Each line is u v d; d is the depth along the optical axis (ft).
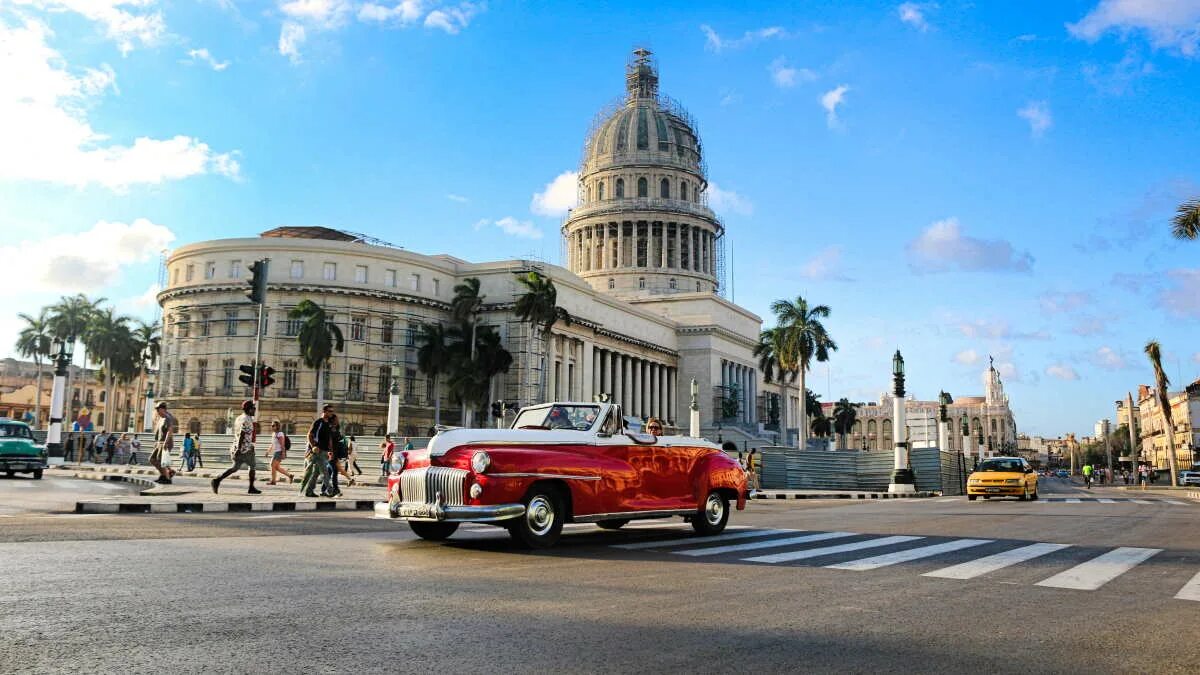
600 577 27.40
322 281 221.05
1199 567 31.96
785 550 35.99
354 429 218.59
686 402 326.65
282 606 21.45
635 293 348.59
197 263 225.76
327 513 56.65
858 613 21.98
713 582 26.66
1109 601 24.34
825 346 220.02
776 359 256.32
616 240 359.87
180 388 222.48
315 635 18.42
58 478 102.73
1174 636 19.85
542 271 250.78
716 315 335.26
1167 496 133.18
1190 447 336.29
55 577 25.14
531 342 239.09
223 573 26.48
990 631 20.11
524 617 20.70
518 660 16.72
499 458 35.12
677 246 359.46
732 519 56.34
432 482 35.53
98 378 317.63
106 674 15.28
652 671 16.17
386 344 227.40
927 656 17.71
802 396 220.43
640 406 303.48
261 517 50.52
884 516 60.39
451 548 35.27
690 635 19.16
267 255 221.25
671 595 24.17
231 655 16.65
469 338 219.82
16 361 400.88
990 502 94.32
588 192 372.38
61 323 299.58
